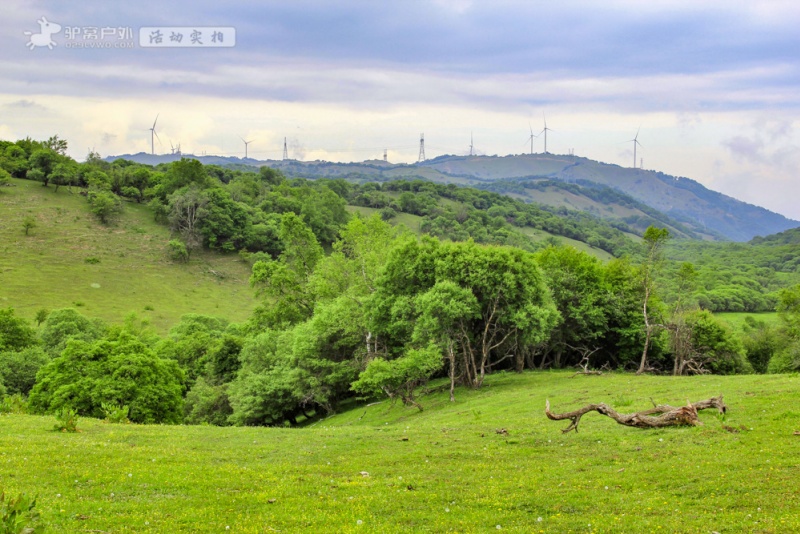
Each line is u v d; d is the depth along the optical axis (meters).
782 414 24.56
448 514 15.57
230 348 77.69
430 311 50.62
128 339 56.50
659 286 71.69
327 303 74.69
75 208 172.88
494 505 16.28
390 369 47.34
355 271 78.81
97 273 143.50
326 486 18.34
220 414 66.75
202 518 14.96
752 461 18.50
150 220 179.00
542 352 71.94
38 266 139.88
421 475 19.69
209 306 139.50
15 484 16.83
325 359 61.91
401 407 52.25
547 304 58.16
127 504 15.78
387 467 20.94
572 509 15.74
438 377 65.06
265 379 61.00
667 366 74.56
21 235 151.38
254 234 175.38
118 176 192.50
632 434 24.34
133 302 133.50
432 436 26.89
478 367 64.25
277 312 81.38
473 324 57.81
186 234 168.12
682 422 24.56
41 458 19.92
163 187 186.62
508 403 42.16
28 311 117.38
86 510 15.11
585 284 70.94
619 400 34.47
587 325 68.00
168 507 15.75
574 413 24.92
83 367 50.66
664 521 14.26
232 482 18.44
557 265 72.06
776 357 78.50
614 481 18.03
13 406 36.34
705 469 18.25
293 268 92.81
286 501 16.69
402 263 59.59
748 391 32.69
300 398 60.44
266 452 23.41
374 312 58.88
